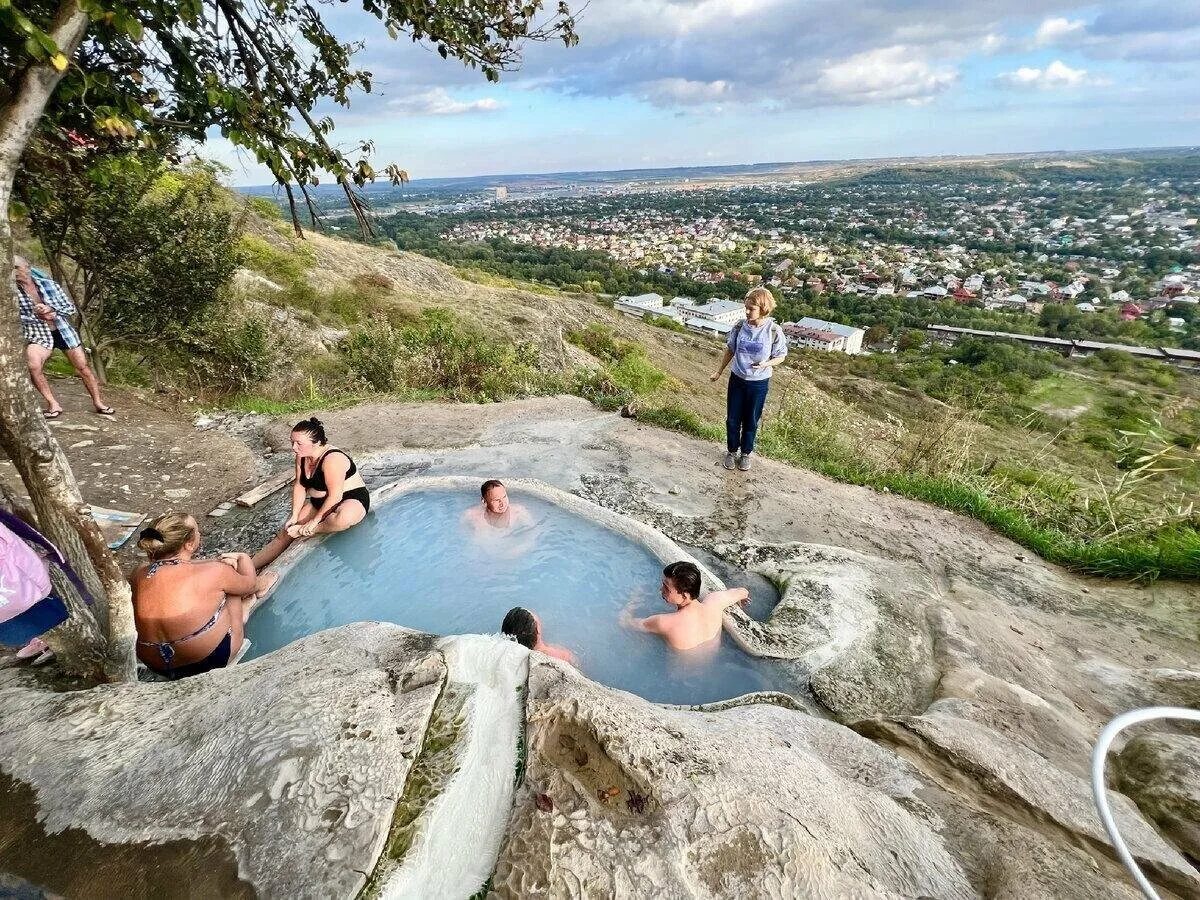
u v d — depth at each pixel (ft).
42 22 6.98
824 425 27.66
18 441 7.07
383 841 5.28
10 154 6.43
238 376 32.71
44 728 7.07
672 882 5.22
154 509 16.96
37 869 5.38
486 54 11.34
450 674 7.43
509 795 6.03
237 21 9.58
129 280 26.07
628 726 6.68
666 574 12.61
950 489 20.67
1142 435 23.03
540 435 23.12
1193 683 11.44
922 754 8.71
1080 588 15.97
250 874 5.11
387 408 26.25
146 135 9.09
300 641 8.40
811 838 5.73
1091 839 7.13
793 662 11.65
